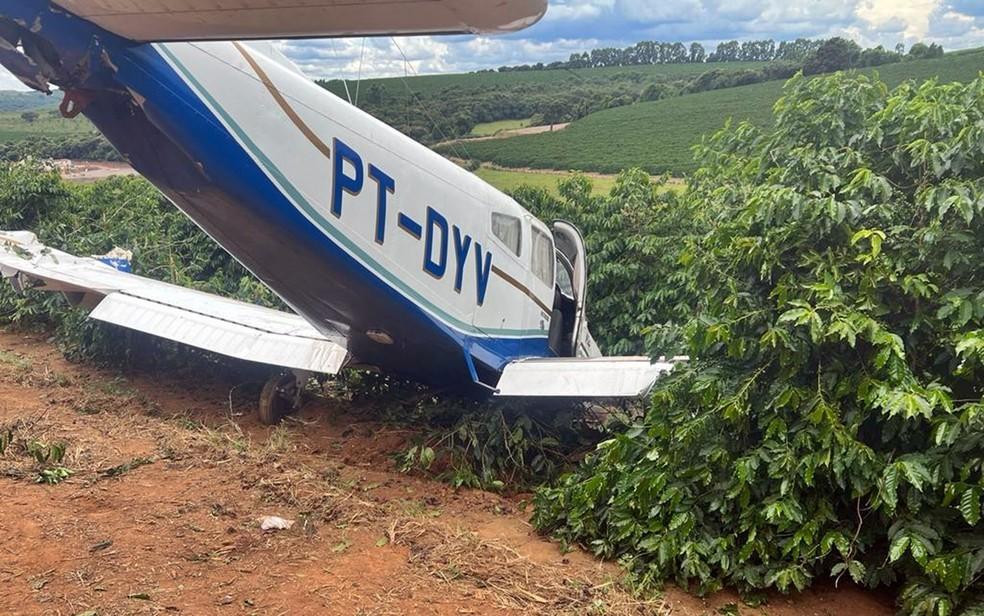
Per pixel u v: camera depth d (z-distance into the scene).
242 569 3.90
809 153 5.30
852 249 4.88
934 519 4.17
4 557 3.72
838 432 4.31
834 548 4.66
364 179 5.77
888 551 4.37
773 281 5.11
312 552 4.17
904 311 4.79
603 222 10.88
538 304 8.20
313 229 5.50
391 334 6.59
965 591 4.00
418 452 6.57
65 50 3.91
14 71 4.01
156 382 8.91
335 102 5.59
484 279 7.08
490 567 4.21
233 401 8.29
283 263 5.80
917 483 3.90
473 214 6.86
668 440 4.91
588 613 3.86
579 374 6.55
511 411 6.91
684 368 5.29
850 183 4.91
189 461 5.36
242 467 5.28
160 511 4.47
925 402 3.99
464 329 6.87
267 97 5.10
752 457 4.48
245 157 5.02
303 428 7.47
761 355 4.86
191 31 3.52
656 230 10.58
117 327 9.08
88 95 4.30
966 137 4.68
